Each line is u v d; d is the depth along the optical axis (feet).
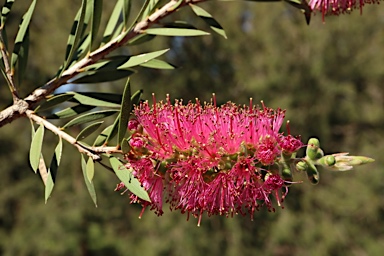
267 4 41.57
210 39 41.37
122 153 4.89
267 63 40.68
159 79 41.39
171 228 37.78
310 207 39.11
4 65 5.57
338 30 40.83
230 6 41.98
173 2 6.23
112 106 5.87
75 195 39.19
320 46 40.37
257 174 5.05
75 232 38.55
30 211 39.06
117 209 39.58
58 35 40.29
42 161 5.45
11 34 38.24
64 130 5.28
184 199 5.09
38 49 40.50
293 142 4.90
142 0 34.17
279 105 39.63
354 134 41.93
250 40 42.42
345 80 41.83
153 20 6.16
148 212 38.96
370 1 6.70
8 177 40.93
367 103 41.57
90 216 39.55
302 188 39.34
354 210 38.52
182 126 5.03
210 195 5.06
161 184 5.10
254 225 38.50
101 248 38.99
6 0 5.79
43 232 38.40
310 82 40.86
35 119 5.37
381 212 38.86
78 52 6.19
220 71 43.11
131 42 6.23
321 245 38.09
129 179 4.81
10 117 5.43
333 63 41.11
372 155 39.58
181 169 4.98
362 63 41.04
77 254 38.68
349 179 39.11
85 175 4.99
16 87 5.52
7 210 40.55
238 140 5.01
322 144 41.04
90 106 5.89
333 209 38.91
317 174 4.88
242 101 41.70
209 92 41.91
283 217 38.06
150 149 4.97
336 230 38.29
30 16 5.87
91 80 6.08
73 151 39.91
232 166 5.02
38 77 40.29
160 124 5.01
